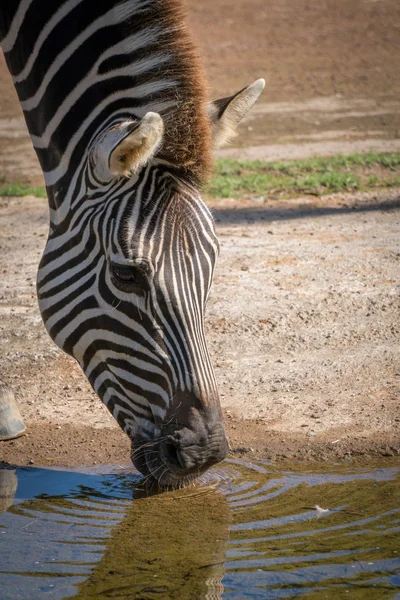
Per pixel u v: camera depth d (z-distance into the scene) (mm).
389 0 39625
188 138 5465
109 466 7195
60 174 6219
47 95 6352
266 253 12602
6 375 9086
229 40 34344
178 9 6012
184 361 5453
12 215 15906
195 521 6043
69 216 5977
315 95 27094
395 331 9773
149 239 5406
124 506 6355
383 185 16656
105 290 5641
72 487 6766
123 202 5523
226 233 13758
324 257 12281
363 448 7344
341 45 33219
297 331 9898
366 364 9031
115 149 5254
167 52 5816
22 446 7633
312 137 22062
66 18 6254
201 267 5512
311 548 5562
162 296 5406
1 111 27594
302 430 7723
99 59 6035
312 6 39406
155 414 5582
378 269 11672
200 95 5688
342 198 15844
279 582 5145
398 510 6137
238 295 10961
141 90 5781
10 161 21469
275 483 6699
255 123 24109
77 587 5152
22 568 5406
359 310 10375
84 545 5723
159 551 5598
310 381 8727
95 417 8203
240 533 5820
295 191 16562
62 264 5992
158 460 5551
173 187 5496
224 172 18234
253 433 7703
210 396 5496
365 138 21562
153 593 5066
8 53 6824
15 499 6535
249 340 9727
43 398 8617
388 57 31438
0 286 11641
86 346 5914
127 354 5621
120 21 5969
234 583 5145
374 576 5191
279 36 34719
